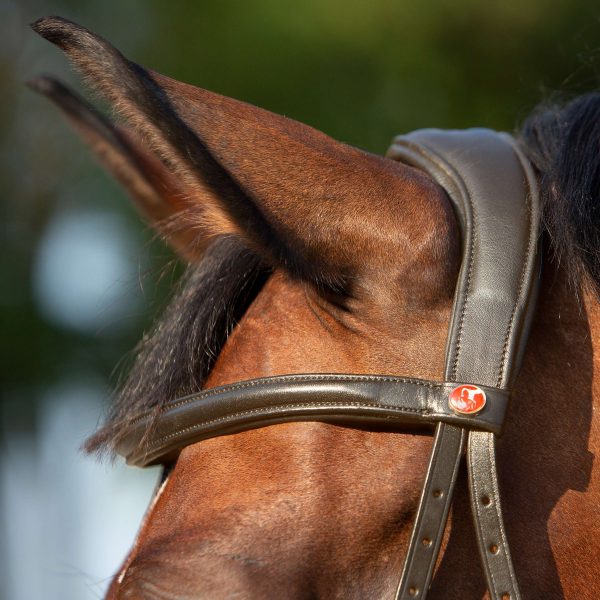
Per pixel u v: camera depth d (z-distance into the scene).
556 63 15.00
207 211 2.56
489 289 2.53
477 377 2.46
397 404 2.48
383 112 15.59
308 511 2.45
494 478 2.42
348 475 2.48
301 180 2.54
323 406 2.52
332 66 15.67
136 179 3.84
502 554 2.38
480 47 15.48
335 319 2.61
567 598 2.44
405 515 2.45
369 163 2.66
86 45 2.38
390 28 15.51
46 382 14.88
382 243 2.55
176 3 16.86
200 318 2.86
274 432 2.57
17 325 15.31
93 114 3.84
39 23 2.40
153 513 2.72
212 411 2.64
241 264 2.88
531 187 2.72
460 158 2.84
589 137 2.88
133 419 2.86
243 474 2.55
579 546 2.47
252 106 2.63
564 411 2.55
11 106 16.81
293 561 2.40
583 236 2.66
